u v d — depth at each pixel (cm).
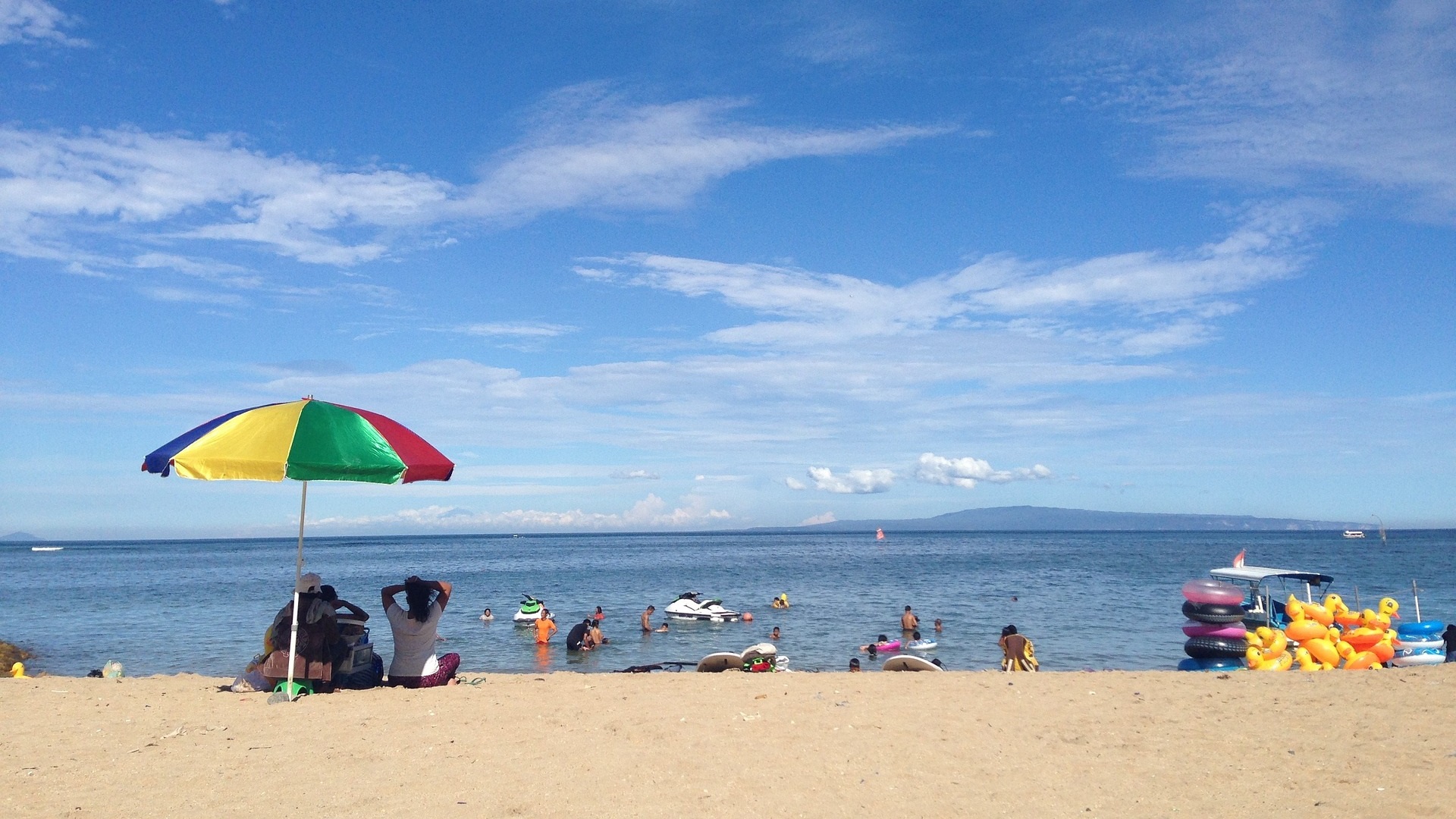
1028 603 3672
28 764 611
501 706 814
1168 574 5784
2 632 2889
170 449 779
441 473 846
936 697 871
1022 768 615
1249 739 694
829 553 11506
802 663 2236
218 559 10731
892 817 509
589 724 736
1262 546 12706
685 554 11844
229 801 529
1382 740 683
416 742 675
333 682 915
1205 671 1095
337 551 14788
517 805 522
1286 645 1364
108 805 520
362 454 791
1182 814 517
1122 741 693
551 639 2712
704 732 709
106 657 2292
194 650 2416
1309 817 507
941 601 3784
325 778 576
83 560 10981
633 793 546
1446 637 1540
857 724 742
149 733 706
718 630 2906
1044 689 929
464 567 7900
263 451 766
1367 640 1349
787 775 589
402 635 946
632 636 2781
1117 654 2223
